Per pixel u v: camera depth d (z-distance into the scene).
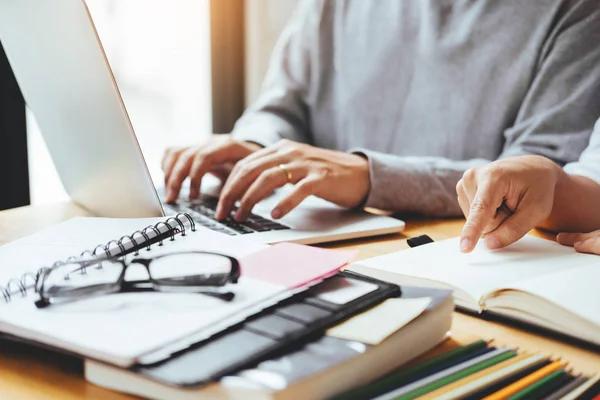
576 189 0.69
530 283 0.45
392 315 0.37
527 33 1.12
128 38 1.84
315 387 0.31
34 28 0.63
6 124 1.41
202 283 0.38
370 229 0.70
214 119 1.97
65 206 0.82
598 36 1.03
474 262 0.55
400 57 1.29
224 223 0.72
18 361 0.37
